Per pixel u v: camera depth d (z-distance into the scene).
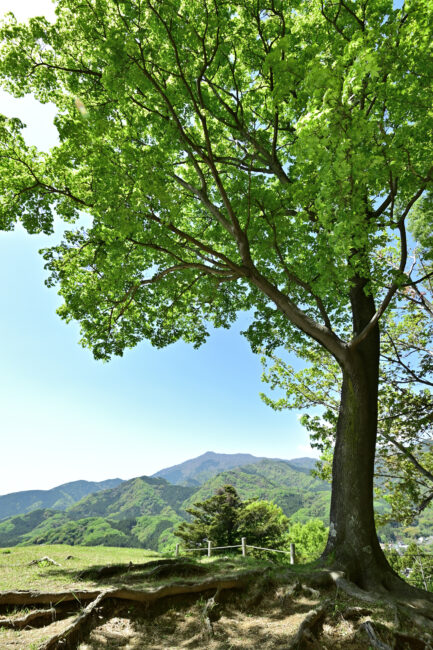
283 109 9.74
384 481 16.36
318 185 6.39
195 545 40.03
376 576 6.92
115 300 11.36
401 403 14.55
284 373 16.55
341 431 8.40
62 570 7.33
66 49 9.22
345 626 5.23
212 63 8.42
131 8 7.38
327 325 9.54
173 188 8.01
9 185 9.19
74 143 7.77
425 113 5.78
